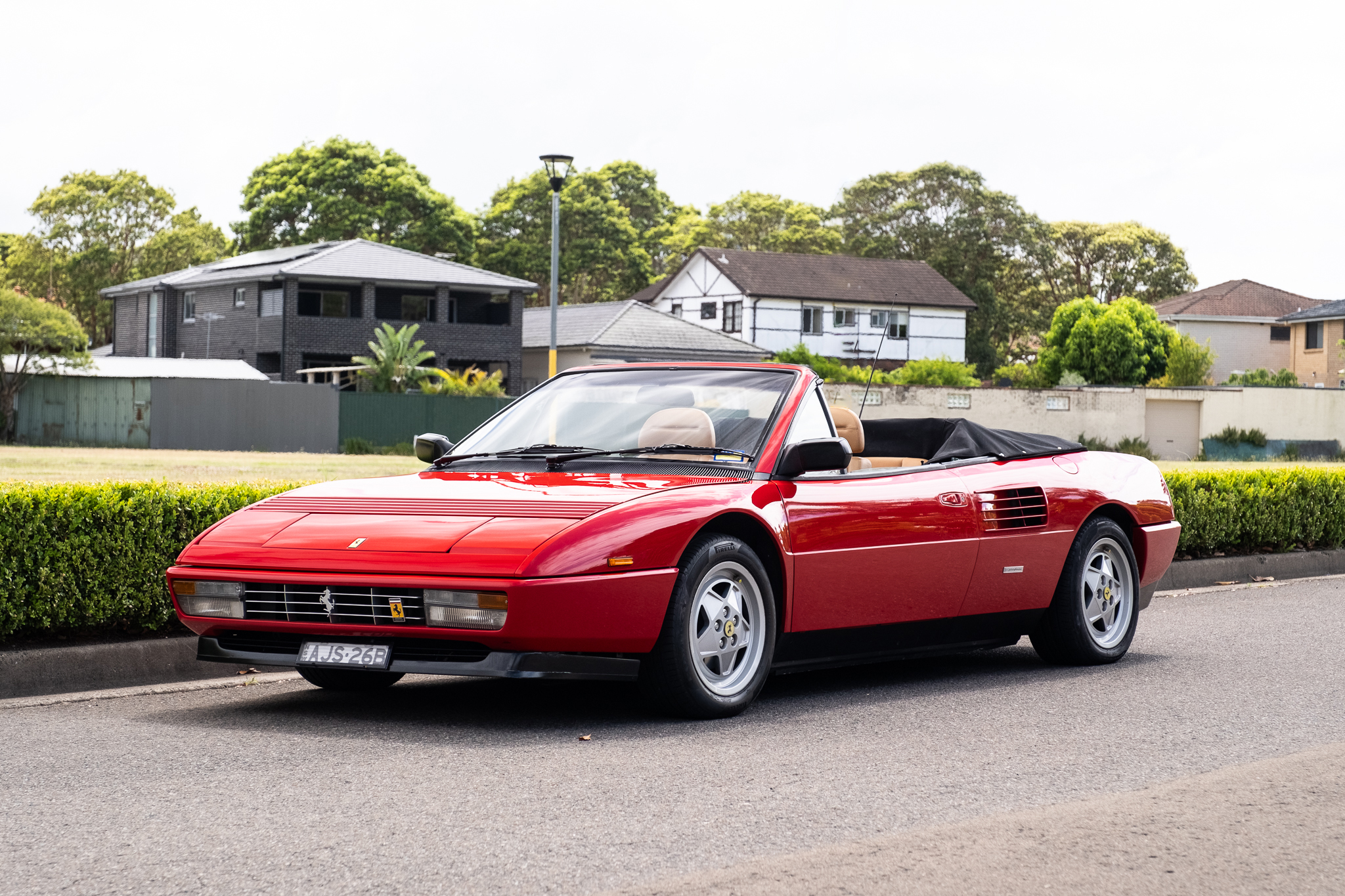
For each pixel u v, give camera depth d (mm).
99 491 6781
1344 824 4168
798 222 80375
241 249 73062
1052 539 7090
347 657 5316
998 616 6953
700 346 57188
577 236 80875
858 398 41438
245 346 53625
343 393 42438
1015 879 3582
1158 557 7793
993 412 43656
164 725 5496
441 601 5082
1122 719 5820
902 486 6406
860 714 5875
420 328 52812
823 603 6031
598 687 6488
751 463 5984
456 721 5586
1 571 6387
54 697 6176
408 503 5680
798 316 64312
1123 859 3777
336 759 4852
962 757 5023
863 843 3883
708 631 5590
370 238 72188
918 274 68250
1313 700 6285
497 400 43938
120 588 6766
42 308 41375
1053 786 4609
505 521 5316
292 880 3482
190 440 41312
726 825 4035
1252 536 12328
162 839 3840
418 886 3443
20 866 3594
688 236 82250
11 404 42562
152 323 60156
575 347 56156
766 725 5586
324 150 72438
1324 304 65812
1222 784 4664
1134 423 45781
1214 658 7617
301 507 5855
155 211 76125
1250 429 47000
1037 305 83688
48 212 75312
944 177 77562
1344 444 47844
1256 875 3648
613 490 5598
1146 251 90625
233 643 5586
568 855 3713
